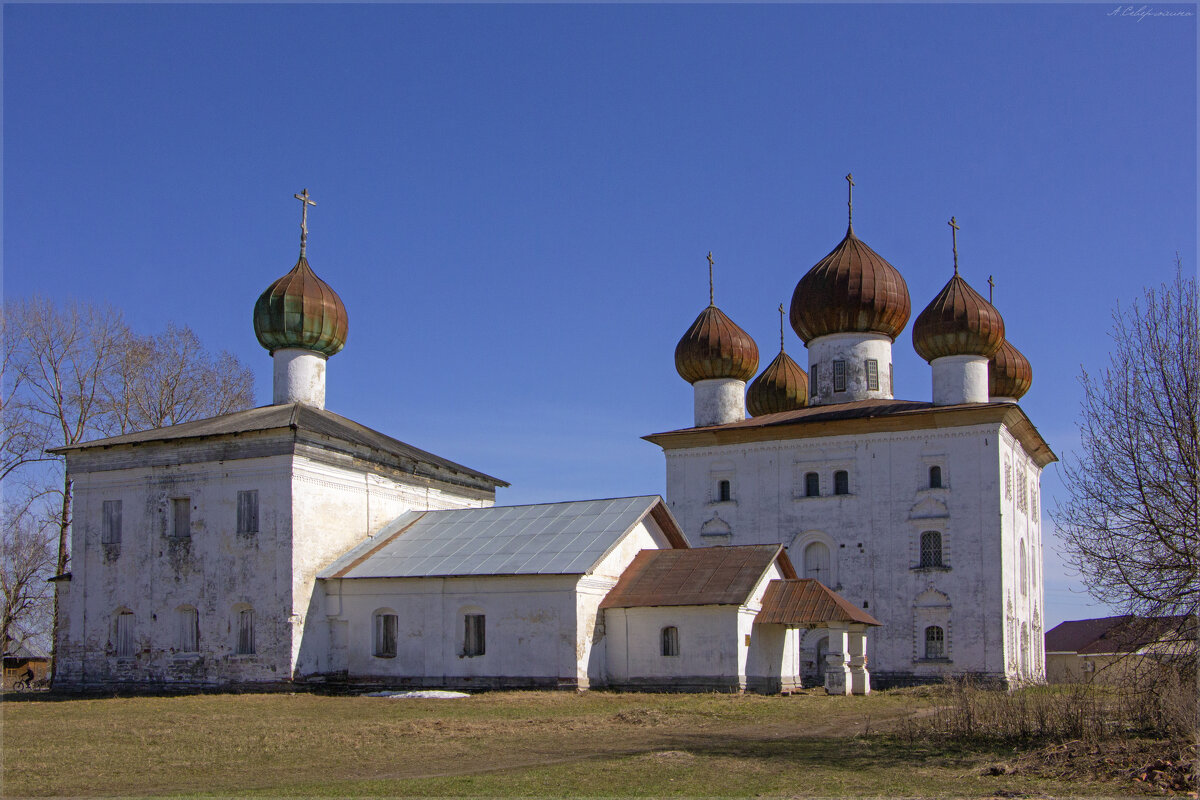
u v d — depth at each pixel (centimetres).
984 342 4819
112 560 4519
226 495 4328
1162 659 2152
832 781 1775
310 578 4234
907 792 1673
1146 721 2191
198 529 4362
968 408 4619
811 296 5278
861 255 5269
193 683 4253
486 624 3984
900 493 4756
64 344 5397
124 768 2000
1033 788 1695
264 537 4216
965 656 4525
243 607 4225
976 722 2314
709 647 3812
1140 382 2281
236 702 3553
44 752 2192
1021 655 4881
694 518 5166
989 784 1736
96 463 4625
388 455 4753
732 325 5559
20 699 4012
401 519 4741
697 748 2173
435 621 4078
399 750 2211
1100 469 2291
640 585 4041
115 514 4556
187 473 4425
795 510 4956
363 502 4575
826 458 4938
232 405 6212
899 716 2827
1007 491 4766
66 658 4531
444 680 4016
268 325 4900
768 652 3981
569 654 3819
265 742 2312
